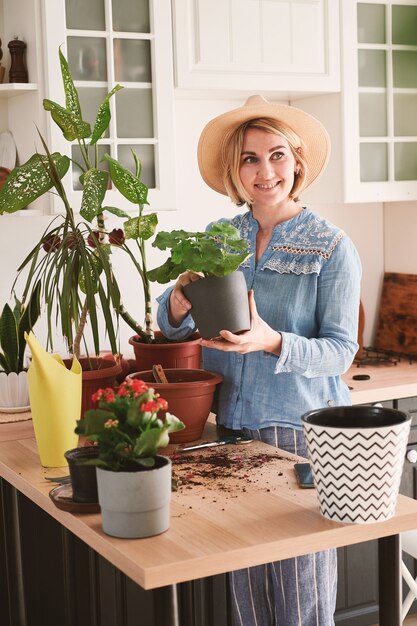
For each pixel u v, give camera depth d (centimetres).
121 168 256
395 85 346
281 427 229
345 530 165
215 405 242
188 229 354
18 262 324
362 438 163
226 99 353
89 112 294
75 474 174
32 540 285
